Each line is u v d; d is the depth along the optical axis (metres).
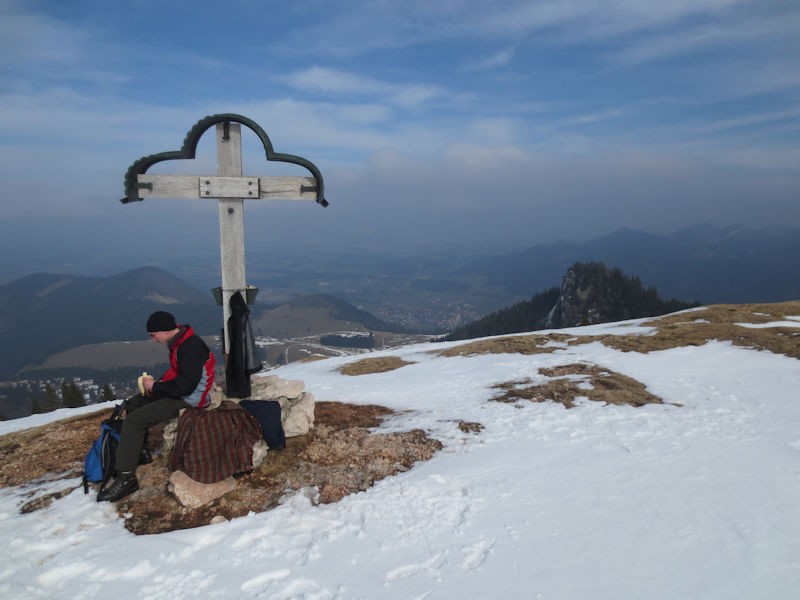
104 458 6.07
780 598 3.81
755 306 26.58
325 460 6.98
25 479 7.12
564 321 158.12
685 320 24.52
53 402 80.50
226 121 7.20
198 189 7.23
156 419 6.09
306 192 7.58
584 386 11.84
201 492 5.91
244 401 7.06
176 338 5.98
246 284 7.46
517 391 11.59
